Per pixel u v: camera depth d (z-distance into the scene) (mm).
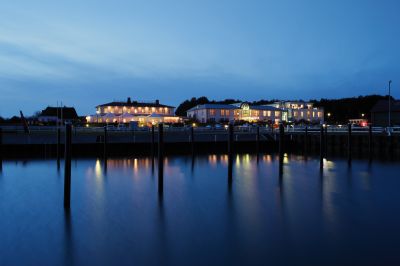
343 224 15781
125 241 13719
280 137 29281
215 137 52156
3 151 40562
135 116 81062
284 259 12102
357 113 141875
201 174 29641
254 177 28219
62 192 22156
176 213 17500
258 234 14477
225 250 12859
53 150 42062
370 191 22891
